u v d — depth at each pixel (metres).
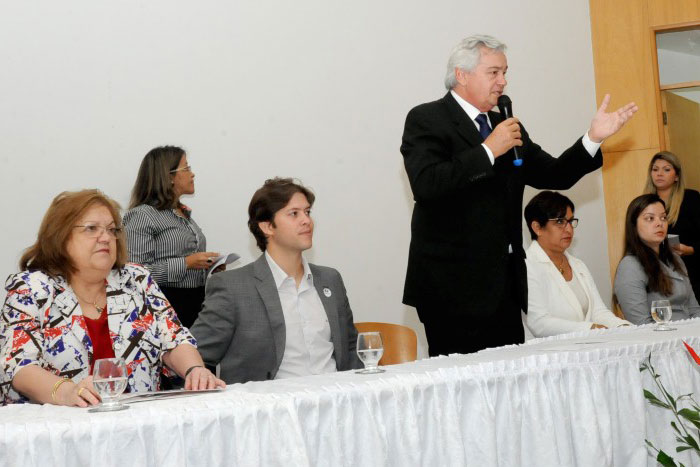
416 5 5.14
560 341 2.45
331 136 4.73
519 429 1.85
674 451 2.15
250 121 4.43
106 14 4.01
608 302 6.08
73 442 1.36
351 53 4.84
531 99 5.71
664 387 2.18
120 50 4.04
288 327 2.56
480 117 2.78
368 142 4.88
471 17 5.40
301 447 1.51
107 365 1.56
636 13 6.03
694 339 2.33
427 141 2.69
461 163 2.52
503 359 1.91
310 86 4.67
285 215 2.58
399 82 5.03
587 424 1.94
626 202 6.05
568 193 5.91
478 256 2.65
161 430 1.42
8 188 3.74
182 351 2.11
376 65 4.94
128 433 1.39
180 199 4.18
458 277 2.66
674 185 5.16
